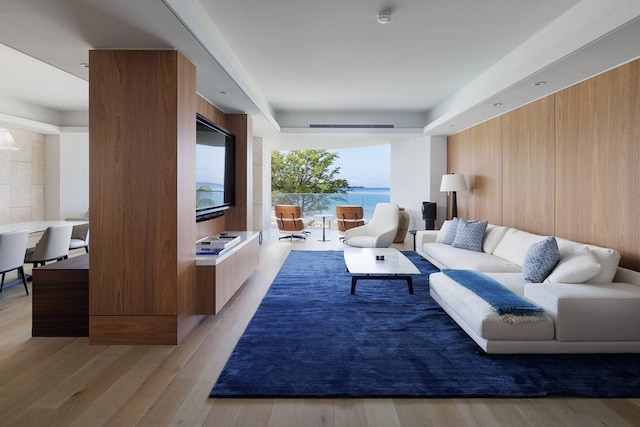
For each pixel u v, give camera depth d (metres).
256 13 3.66
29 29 2.77
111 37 2.91
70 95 7.01
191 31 2.80
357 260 5.03
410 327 3.51
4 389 2.41
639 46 3.10
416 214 8.96
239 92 4.70
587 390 2.37
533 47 4.21
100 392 2.38
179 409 2.19
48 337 3.30
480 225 5.61
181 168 3.22
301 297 4.49
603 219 3.75
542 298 2.98
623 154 3.50
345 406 2.22
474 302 3.06
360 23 3.89
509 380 2.49
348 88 6.50
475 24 3.91
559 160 4.48
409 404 2.25
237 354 2.91
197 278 3.61
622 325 2.79
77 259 3.71
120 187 3.13
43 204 8.67
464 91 6.32
